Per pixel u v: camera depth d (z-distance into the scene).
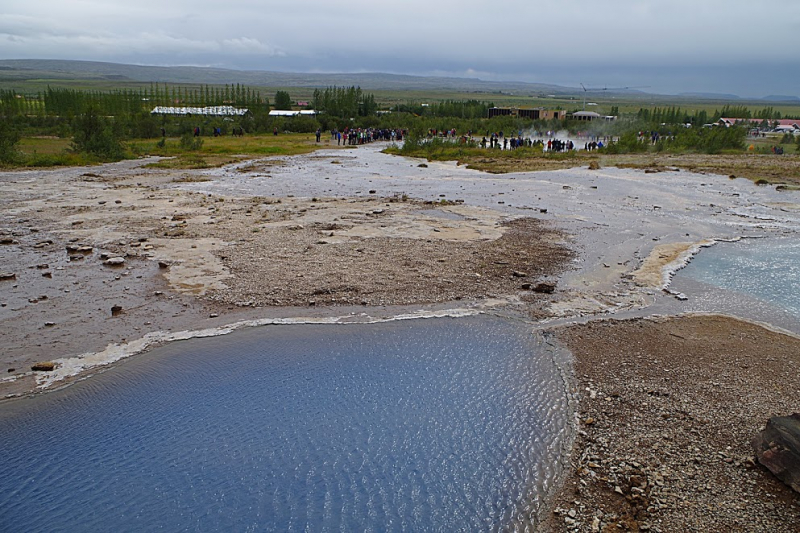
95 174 27.00
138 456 6.32
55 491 5.77
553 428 6.86
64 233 15.09
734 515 5.30
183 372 8.14
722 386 7.80
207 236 14.91
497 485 5.87
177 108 89.50
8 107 68.19
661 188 25.28
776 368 8.34
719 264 13.64
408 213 18.66
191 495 5.72
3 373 7.92
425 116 91.44
